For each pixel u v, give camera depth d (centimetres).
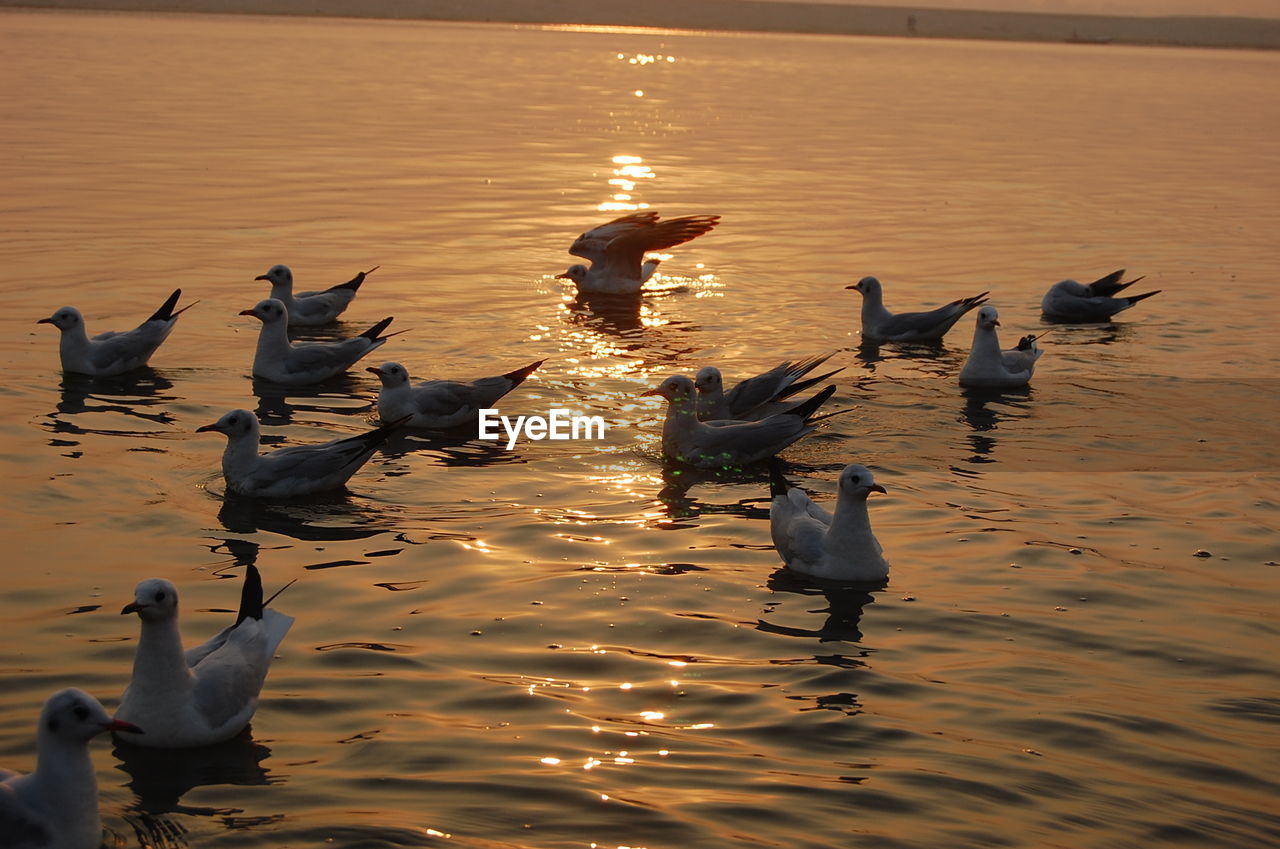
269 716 984
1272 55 14875
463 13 15450
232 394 1836
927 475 1577
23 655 1059
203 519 1377
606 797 877
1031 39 17112
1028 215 3609
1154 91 8469
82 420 1683
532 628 1144
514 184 3806
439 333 2202
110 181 3559
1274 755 958
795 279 2733
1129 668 1094
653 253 2970
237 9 13550
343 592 1209
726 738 962
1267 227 3494
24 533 1313
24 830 800
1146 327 2377
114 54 7444
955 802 884
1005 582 1267
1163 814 877
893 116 6203
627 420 1780
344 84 6500
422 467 1580
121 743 945
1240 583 1272
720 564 1305
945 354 2175
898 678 1066
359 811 858
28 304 2267
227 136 4544
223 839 828
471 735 959
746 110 6172
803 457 1647
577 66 8394
